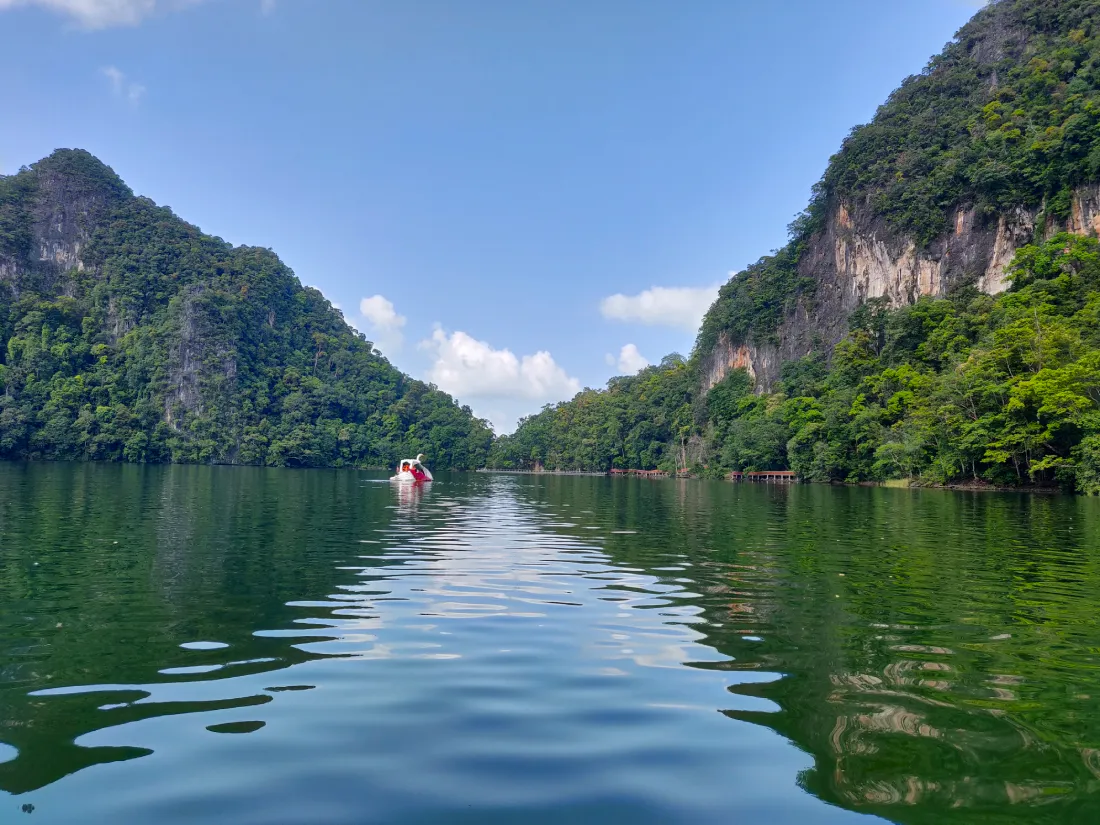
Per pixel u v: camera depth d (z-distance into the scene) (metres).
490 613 9.60
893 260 99.88
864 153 109.62
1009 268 79.69
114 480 44.72
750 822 4.17
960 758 5.14
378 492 40.81
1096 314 58.19
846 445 76.31
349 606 9.86
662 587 11.72
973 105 103.19
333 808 4.27
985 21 113.94
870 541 18.67
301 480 56.22
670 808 4.32
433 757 5.03
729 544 17.88
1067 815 4.32
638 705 6.14
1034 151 84.75
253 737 5.34
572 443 164.62
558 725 5.66
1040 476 53.31
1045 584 12.21
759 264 135.62
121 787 4.51
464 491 46.69
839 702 6.29
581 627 8.89
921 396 67.56
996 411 55.28
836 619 9.48
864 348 92.31
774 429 95.06
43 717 5.69
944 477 59.50
